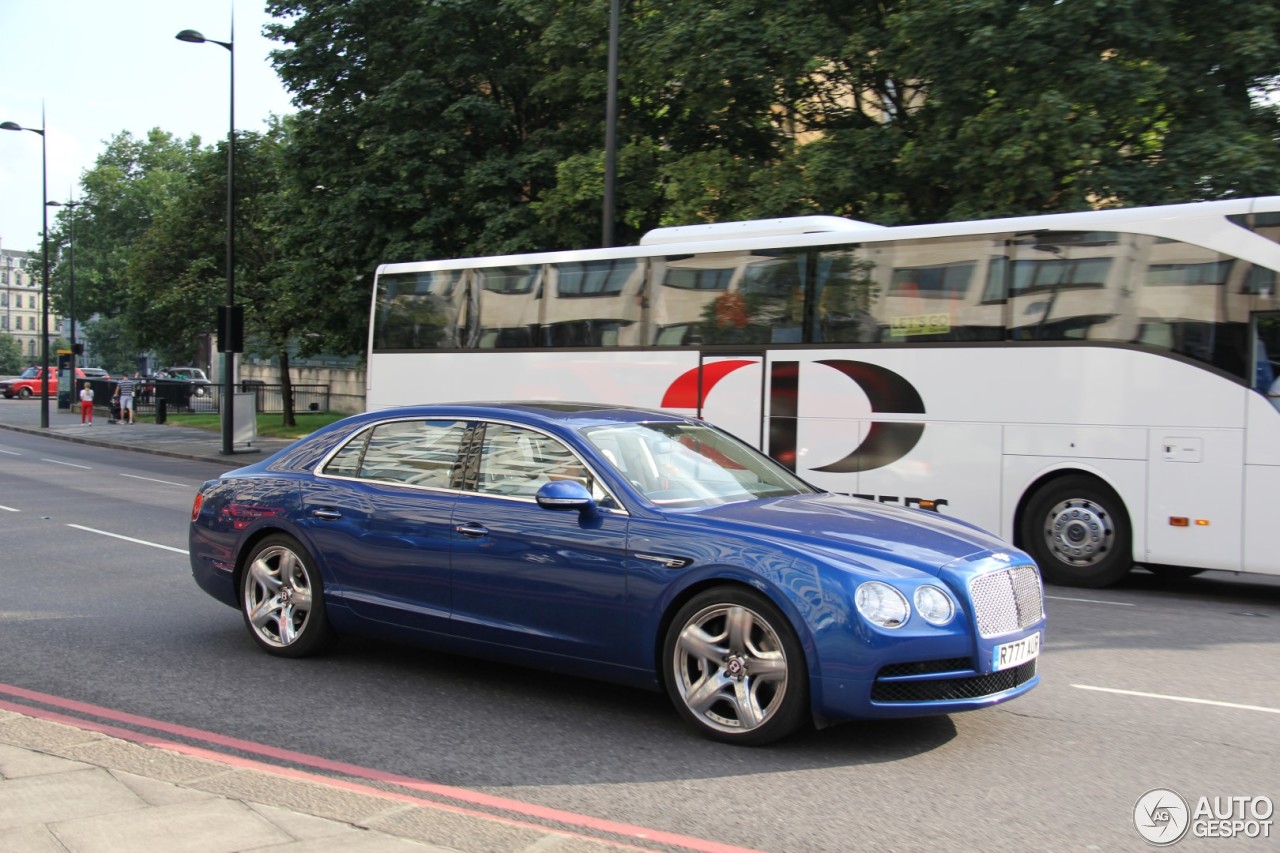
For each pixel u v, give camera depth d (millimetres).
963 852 4062
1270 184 13875
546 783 4797
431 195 22000
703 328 13023
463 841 3930
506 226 20516
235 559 7234
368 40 22797
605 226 17266
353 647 7449
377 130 21984
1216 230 10039
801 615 5043
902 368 11617
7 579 10086
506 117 21672
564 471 6012
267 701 6117
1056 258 10820
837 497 6359
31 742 4910
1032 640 5395
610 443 6117
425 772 4945
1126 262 10453
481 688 6441
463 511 6215
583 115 21609
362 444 6926
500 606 6027
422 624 6359
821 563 5078
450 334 15336
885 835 4219
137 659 7078
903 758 5180
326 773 4922
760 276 12656
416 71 21188
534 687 6469
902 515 5867
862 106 18672
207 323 45781
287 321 36969
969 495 11195
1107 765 5109
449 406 6707
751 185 18156
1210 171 13961
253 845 3705
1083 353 10609
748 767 5023
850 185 16156
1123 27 14094
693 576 5355
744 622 5258
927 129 16391
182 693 6266
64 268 84875
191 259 45781
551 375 14266
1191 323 10102
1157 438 10219
